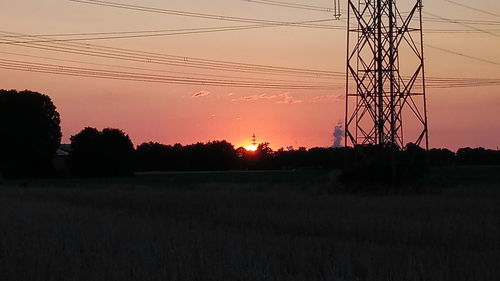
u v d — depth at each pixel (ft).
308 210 115.34
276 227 94.27
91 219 98.89
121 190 200.34
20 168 401.70
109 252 63.52
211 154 565.12
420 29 181.78
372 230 86.63
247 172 494.59
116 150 424.05
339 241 74.79
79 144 419.54
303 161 575.79
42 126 414.21
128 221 95.91
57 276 51.08
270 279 50.34
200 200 147.84
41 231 81.82
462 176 296.71
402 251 65.05
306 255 61.00
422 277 50.55
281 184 232.53
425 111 184.44
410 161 185.37
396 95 184.03
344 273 52.24
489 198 148.56
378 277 50.67
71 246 67.77
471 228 84.69
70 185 266.98
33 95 416.87
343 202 136.05
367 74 184.75
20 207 124.98
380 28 182.80
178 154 562.66
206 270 52.85
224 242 70.23
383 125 185.57
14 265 55.06
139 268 52.90
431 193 170.50
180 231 81.51
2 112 406.41
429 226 86.58
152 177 394.52
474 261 58.39
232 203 137.39
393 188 178.09
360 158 192.65
